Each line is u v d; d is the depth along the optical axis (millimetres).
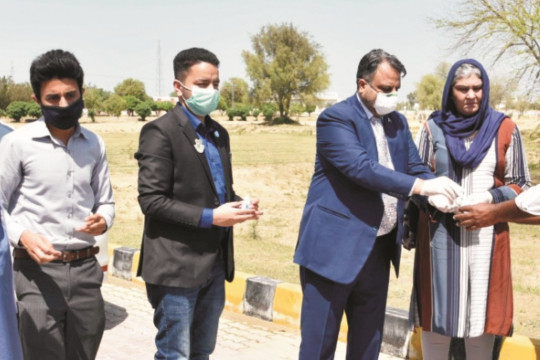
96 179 3273
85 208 3178
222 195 3451
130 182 18312
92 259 3240
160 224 3285
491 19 22875
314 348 3426
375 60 3209
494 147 3438
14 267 3074
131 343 5012
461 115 3523
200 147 3301
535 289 7469
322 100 76125
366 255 3301
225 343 5047
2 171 2980
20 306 3057
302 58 71500
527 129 47469
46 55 2959
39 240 2885
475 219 3221
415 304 3643
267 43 71938
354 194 3324
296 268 8375
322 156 3404
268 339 5164
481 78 3396
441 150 3527
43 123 3061
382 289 3498
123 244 9852
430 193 3096
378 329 3537
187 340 3369
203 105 3262
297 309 5406
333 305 3385
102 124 61156
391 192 3154
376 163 3180
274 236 11672
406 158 3504
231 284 5965
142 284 6859
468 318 3443
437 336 3674
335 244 3316
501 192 3357
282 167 23297
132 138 40281
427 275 3551
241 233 11836
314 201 3436
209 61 3287
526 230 12523
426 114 97750
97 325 3234
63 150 3076
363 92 3283
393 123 3484
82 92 3064
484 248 3443
